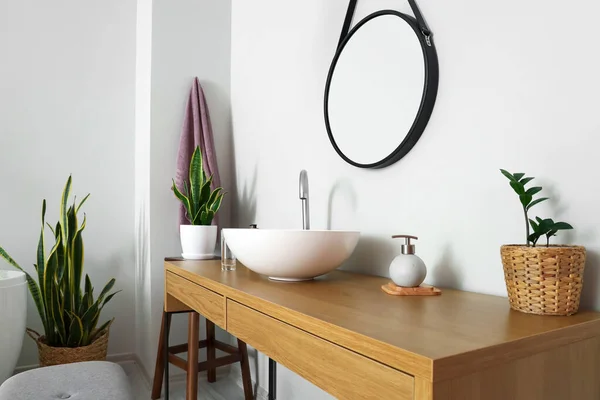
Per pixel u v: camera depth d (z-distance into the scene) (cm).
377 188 146
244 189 234
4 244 238
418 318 84
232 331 120
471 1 116
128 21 265
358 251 153
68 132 252
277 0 205
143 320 245
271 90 210
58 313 212
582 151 94
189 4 242
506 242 108
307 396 178
